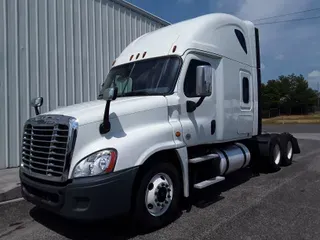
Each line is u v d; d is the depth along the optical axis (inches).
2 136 335.3
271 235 165.0
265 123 1727.4
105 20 447.8
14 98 344.5
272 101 3065.9
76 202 150.6
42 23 369.7
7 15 338.3
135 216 168.7
